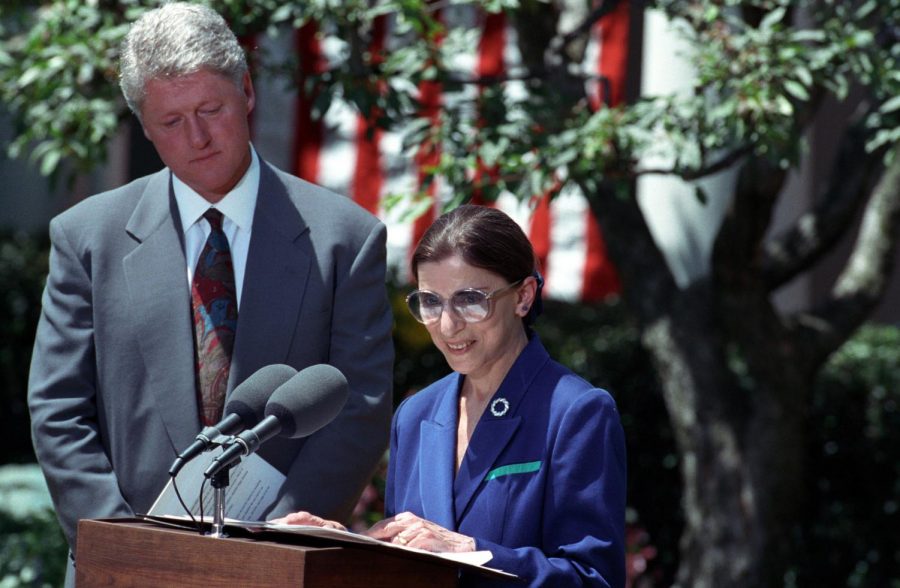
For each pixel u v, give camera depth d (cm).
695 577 2405
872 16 2097
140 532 941
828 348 2477
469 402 1114
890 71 1891
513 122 2023
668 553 3061
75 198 4122
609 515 1032
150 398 1229
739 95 1823
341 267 1273
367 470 1225
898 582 2942
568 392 1069
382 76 2022
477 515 1058
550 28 2403
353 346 1256
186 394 1223
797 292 3541
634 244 2495
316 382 1005
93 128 2125
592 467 1040
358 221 1301
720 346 2431
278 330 1241
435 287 1052
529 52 2403
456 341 1057
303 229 1274
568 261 3316
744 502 2370
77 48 2019
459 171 1986
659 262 2492
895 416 2977
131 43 1195
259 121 3375
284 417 984
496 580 1002
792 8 2139
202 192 1259
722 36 1900
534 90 2136
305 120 3350
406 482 1129
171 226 1262
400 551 912
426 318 1060
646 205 3044
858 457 2980
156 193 1281
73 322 1254
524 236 1077
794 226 2512
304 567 870
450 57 2064
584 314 3241
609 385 3084
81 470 1206
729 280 2414
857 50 1891
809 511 3002
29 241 3888
